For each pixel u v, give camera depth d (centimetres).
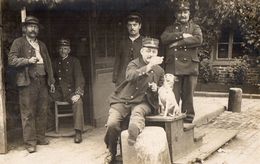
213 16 1405
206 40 1426
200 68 1438
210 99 1275
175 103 540
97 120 782
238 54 1432
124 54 627
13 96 732
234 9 1384
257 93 1359
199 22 1401
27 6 691
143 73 512
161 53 798
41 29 752
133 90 539
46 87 653
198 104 1115
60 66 701
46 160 577
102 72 802
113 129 519
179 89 657
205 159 595
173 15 775
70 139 695
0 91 601
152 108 543
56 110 705
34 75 621
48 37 762
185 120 659
